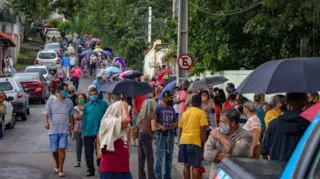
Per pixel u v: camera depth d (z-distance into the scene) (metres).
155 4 74.25
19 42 87.12
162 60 55.03
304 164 4.83
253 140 12.91
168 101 17.98
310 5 23.03
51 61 65.75
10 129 31.11
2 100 27.48
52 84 46.50
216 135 12.02
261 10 29.42
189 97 20.14
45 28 113.25
